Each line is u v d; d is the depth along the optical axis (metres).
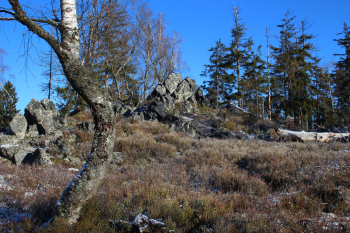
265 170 7.98
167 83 30.03
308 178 6.57
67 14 4.02
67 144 12.15
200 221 4.62
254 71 39.94
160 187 6.62
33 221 4.43
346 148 10.83
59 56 3.93
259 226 4.11
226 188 7.12
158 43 34.38
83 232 3.83
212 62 40.28
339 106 35.19
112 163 11.05
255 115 31.66
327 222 4.28
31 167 9.05
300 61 38.25
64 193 4.05
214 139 16.45
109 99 4.23
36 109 14.32
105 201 5.15
